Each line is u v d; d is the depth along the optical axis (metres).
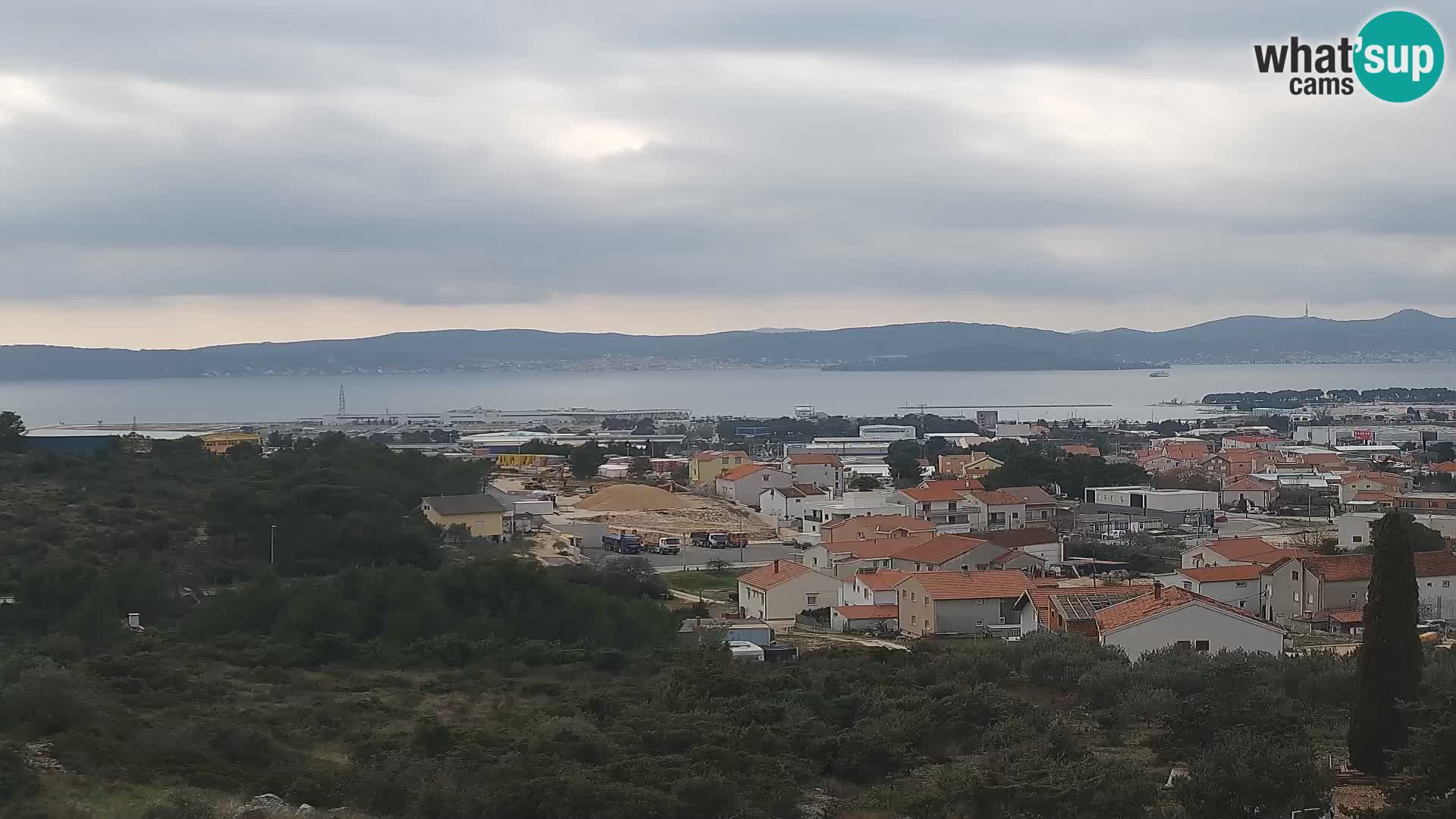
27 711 39.25
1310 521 158.88
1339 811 34.28
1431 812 31.83
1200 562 109.69
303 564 94.50
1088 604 77.62
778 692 53.94
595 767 39.94
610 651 68.19
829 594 101.56
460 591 77.06
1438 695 35.97
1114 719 47.75
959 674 58.81
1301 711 47.59
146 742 38.69
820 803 39.03
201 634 71.81
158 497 106.06
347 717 49.28
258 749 40.19
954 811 35.84
